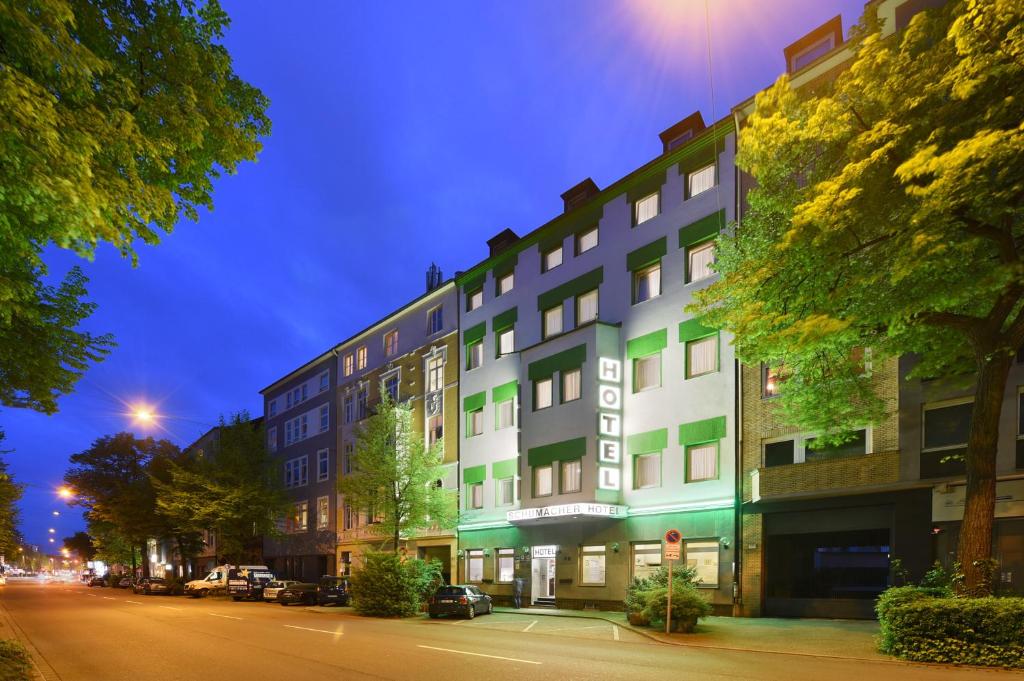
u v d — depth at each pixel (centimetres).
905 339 1473
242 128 1020
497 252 3647
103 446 6694
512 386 3284
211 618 2545
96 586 7494
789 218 1492
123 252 782
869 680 1048
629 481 2656
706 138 2505
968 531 1311
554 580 2942
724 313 1596
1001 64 1046
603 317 2875
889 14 2014
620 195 2862
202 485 4709
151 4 876
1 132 594
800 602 2066
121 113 744
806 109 1448
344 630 2028
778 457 2206
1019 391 1694
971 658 1201
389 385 4400
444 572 3644
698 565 2364
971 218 1169
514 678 1117
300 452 5509
